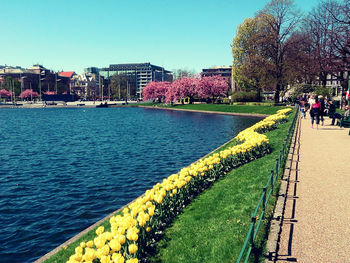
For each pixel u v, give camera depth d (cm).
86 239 883
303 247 666
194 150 2792
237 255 661
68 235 1174
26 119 7050
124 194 1611
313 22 5291
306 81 6619
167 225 879
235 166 1482
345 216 805
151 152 2723
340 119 2583
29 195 1623
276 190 1002
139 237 702
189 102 10338
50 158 2556
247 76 6262
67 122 6166
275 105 6347
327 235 711
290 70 5803
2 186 1786
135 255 632
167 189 927
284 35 5753
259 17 6109
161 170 2084
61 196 1598
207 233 788
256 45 5975
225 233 770
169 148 2912
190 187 1100
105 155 2630
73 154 2709
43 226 1252
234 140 2586
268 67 5772
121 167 2184
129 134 4025
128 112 9375
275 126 2822
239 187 1134
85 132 4369
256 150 1642
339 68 4175
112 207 1436
